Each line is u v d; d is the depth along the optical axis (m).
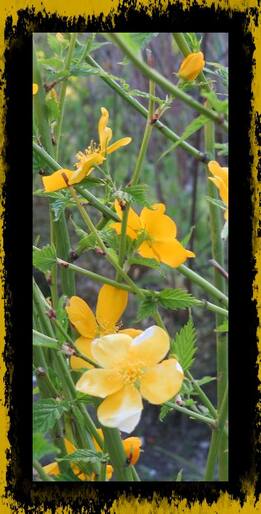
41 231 1.31
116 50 1.18
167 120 1.30
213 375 1.24
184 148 0.40
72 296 0.41
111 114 1.37
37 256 0.38
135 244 0.39
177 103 1.27
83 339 0.38
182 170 1.37
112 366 0.36
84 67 0.41
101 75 0.41
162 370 0.36
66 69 0.41
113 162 1.32
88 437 0.41
